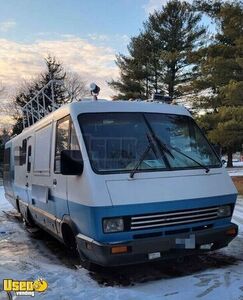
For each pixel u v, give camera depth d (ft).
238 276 19.67
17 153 39.42
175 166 20.48
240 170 119.65
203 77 73.51
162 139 21.15
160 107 22.45
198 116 71.41
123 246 18.15
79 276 20.45
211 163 21.71
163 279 19.77
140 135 20.83
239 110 58.85
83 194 19.21
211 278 19.52
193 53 71.72
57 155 23.65
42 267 22.71
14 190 41.19
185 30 124.57
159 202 18.94
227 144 65.72
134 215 18.53
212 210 20.49
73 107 21.29
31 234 33.65
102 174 18.98
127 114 21.25
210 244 20.25
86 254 19.88
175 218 19.36
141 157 20.11
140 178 19.29
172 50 120.98
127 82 131.64
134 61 131.03
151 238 18.69
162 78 124.36
